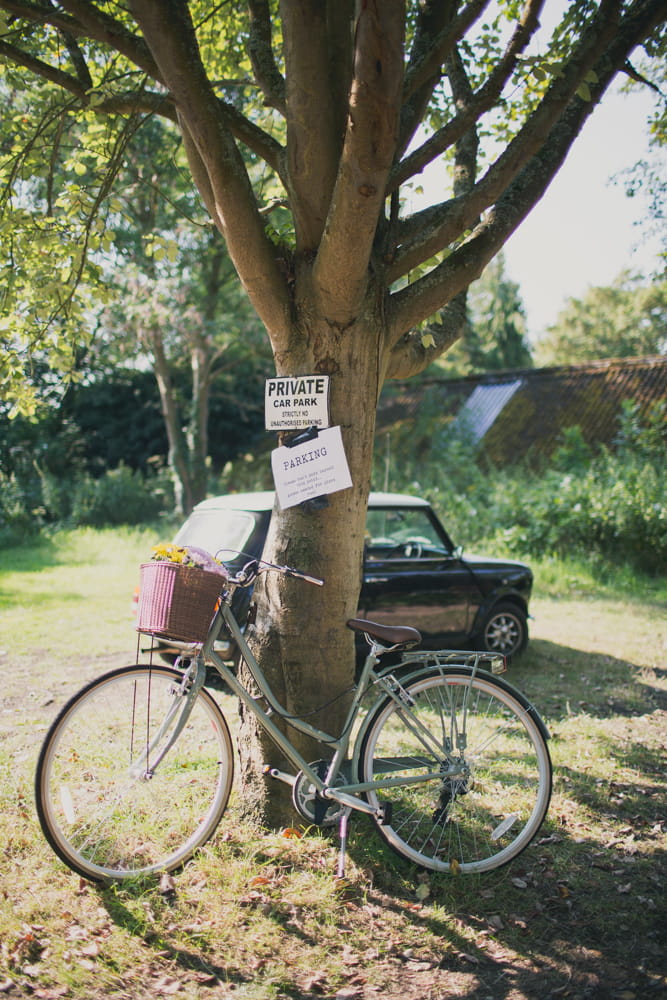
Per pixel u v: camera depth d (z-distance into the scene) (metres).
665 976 2.76
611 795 4.33
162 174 14.33
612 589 11.91
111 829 3.37
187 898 3.10
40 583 11.62
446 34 3.82
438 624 7.04
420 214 3.99
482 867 3.42
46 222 4.90
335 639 3.64
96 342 17.25
